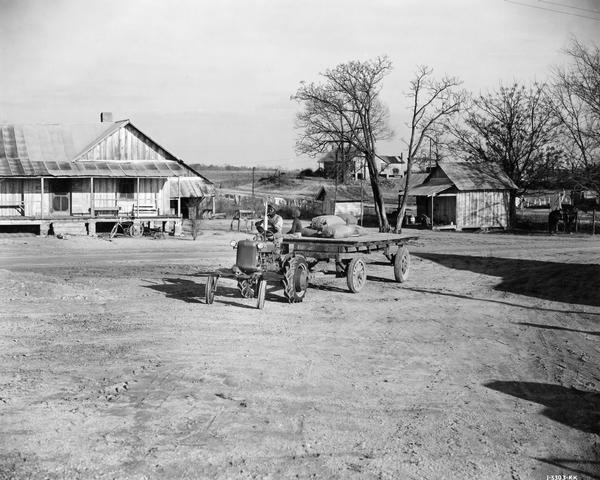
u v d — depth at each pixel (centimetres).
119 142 4091
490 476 653
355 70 4409
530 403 891
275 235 1619
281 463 668
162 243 3419
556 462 693
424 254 3150
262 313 1477
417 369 1052
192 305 1538
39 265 2380
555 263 2773
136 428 754
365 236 2025
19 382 910
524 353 1183
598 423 819
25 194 3856
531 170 6172
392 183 9994
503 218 5544
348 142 4478
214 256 2797
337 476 641
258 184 10400
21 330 1226
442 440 745
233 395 883
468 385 968
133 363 1025
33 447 693
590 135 5522
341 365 1059
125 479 623
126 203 4088
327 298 1728
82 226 3797
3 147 3953
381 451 707
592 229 5084
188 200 6078
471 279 2230
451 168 5584
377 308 1606
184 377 957
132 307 1495
